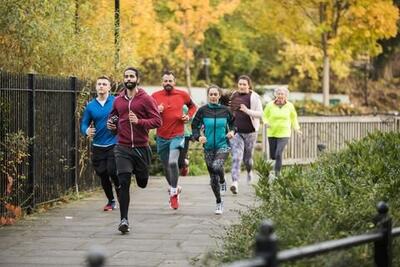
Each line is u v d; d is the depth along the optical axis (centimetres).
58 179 2270
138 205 2242
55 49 2433
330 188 1378
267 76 8544
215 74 8431
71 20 2614
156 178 3003
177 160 2147
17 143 1931
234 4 5991
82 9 3044
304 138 3197
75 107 2378
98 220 1964
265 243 688
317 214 1221
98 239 1703
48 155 2198
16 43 2273
